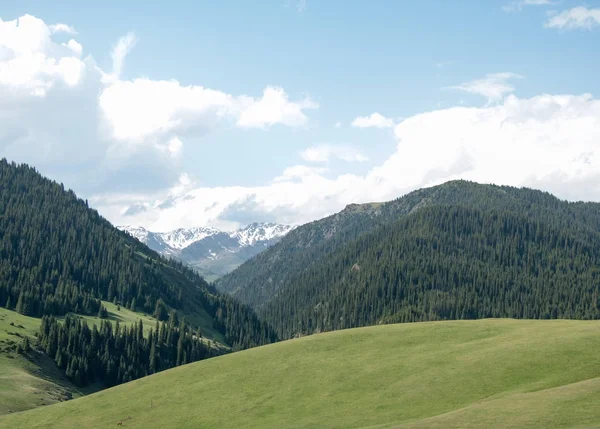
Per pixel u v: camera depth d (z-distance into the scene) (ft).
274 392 249.34
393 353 267.39
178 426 233.96
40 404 364.58
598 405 161.17
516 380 209.15
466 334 278.26
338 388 239.30
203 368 295.48
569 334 242.58
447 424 168.35
